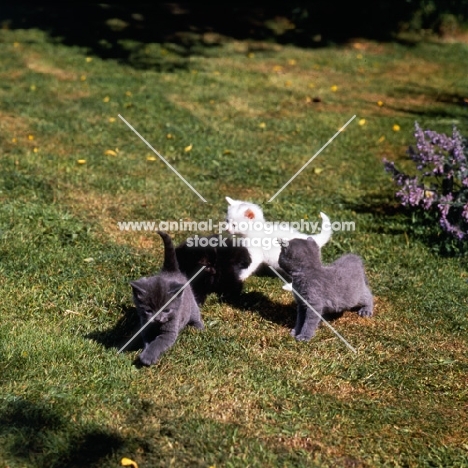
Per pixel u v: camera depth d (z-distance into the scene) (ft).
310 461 6.68
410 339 8.20
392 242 10.06
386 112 15.70
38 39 19.88
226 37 21.43
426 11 22.77
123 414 7.00
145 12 22.77
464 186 10.06
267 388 7.39
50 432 6.77
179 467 6.56
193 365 7.61
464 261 9.70
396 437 6.97
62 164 11.86
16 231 9.73
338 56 20.30
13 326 8.00
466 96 17.26
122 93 15.80
